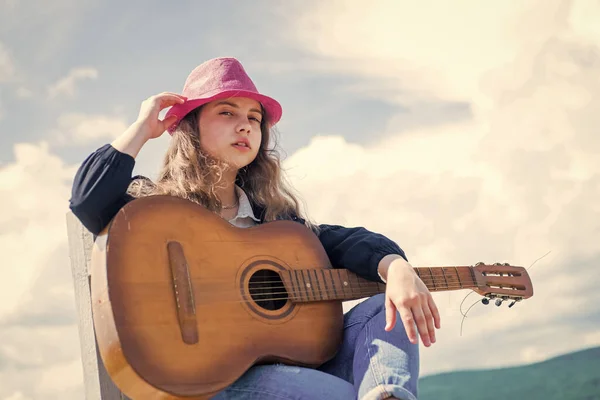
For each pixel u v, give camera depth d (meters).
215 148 2.79
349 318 2.59
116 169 2.46
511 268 3.02
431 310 2.41
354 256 2.70
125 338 2.20
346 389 2.35
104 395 2.65
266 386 2.35
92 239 2.76
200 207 2.54
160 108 2.66
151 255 2.36
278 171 3.02
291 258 2.66
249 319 2.43
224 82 2.83
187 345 2.29
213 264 2.47
